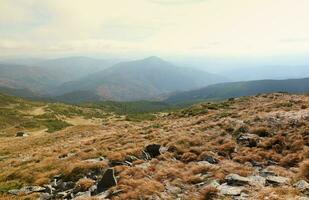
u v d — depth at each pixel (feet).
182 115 229.25
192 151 96.17
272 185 63.05
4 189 81.15
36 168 97.09
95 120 500.74
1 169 114.52
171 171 75.46
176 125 160.35
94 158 99.35
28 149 178.91
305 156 80.53
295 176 66.33
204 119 152.76
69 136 220.23
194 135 113.39
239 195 57.98
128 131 175.01
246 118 127.85
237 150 95.71
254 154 88.02
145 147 99.19
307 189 56.49
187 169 80.12
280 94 233.76
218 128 120.88
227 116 147.95
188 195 61.93
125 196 59.41
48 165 98.53
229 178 66.59
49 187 77.15
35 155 134.10
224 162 85.66
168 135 124.88
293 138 95.20
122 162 88.02
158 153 96.12
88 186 72.23
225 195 58.54
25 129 360.28
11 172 97.35
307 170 66.64
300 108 140.36
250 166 81.05
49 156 122.52
